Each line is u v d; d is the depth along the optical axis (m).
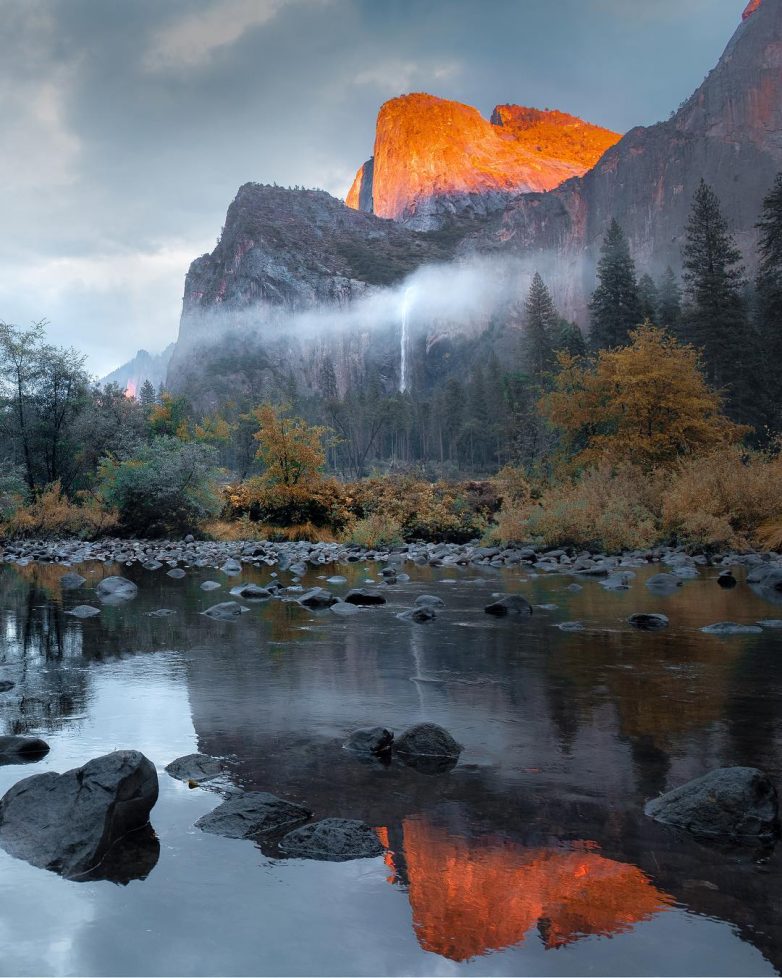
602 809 3.15
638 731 4.27
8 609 10.15
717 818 2.95
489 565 17.03
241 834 2.95
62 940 2.19
